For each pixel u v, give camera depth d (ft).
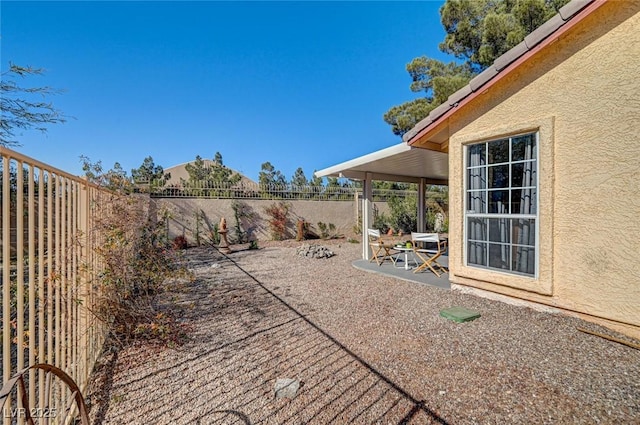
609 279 11.04
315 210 45.96
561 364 8.89
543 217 12.62
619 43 10.73
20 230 5.46
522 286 13.33
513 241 14.01
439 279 19.48
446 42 38.88
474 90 14.29
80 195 8.96
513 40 30.04
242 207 40.93
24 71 19.10
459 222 15.87
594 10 10.80
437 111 15.79
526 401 7.36
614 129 10.87
